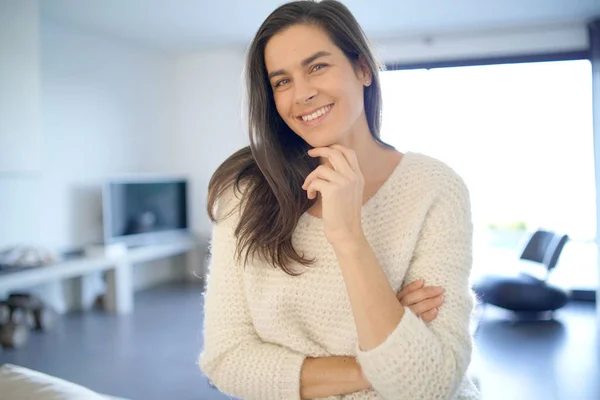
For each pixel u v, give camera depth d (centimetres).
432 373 85
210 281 111
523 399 310
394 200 102
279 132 104
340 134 94
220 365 104
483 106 590
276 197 102
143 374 347
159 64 637
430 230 99
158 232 586
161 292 587
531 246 518
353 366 97
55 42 502
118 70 577
